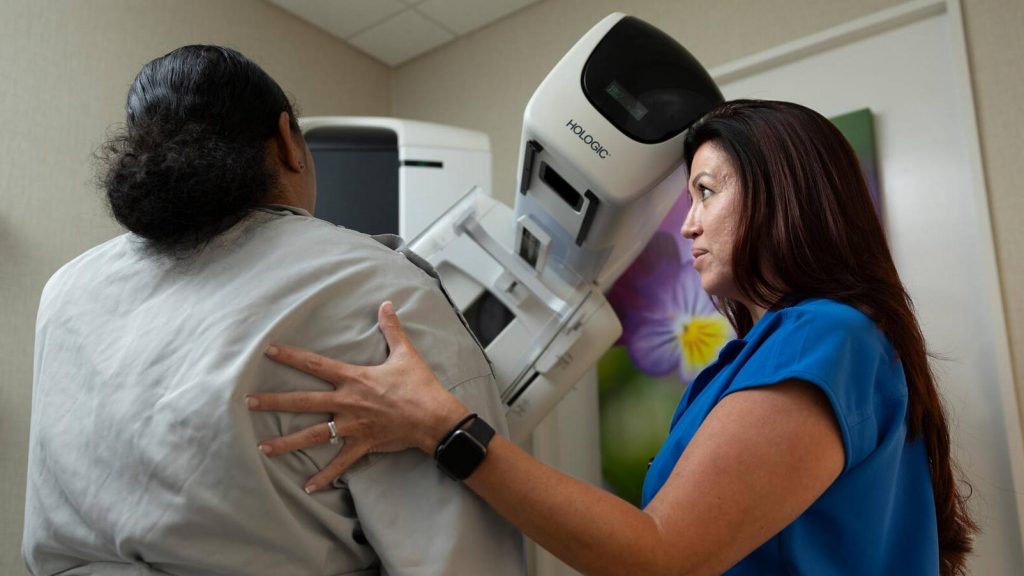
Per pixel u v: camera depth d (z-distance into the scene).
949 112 1.57
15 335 1.59
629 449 1.87
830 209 0.71
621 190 0.89
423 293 0.67
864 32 1.70
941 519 0.75
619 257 1.17
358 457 0.60
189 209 0.61
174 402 0.56
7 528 1.52
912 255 1.57
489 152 1.65
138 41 1.93
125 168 0.61
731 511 0.55
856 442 0.60
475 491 0.60
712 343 1.78
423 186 1.56
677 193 1.08
